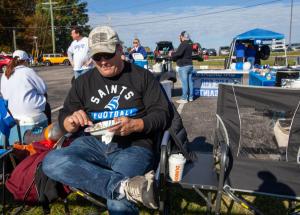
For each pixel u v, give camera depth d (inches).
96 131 78.1
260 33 377.4
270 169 90.9
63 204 115.1
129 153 85.5
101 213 110.3
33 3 2226.9
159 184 85.4
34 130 125.2
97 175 73.8
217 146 107.5
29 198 93.5
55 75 752.3
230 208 110.5
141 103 91.5
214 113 265.9
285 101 95.2
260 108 99.2
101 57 85.4
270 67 315.0
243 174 91.6
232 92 101.8
